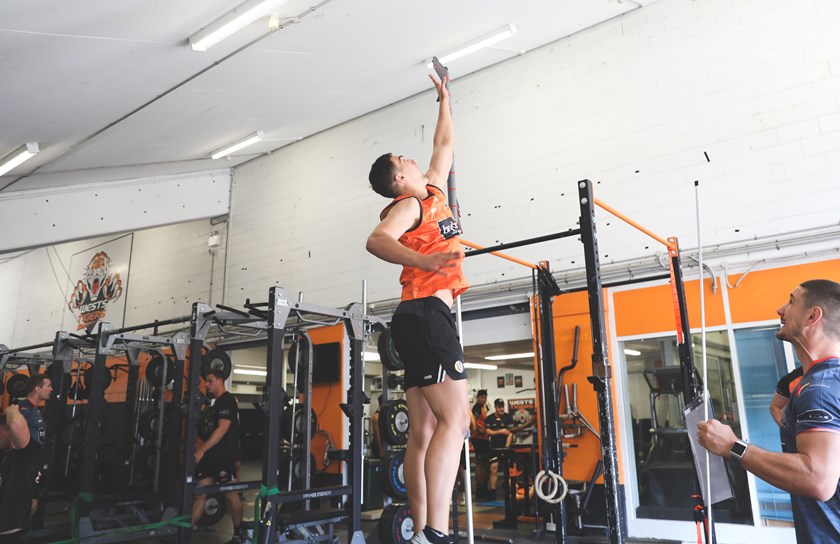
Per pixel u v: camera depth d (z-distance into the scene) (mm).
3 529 3643
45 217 7828
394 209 1596
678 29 5754
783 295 4855
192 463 4777
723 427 1602
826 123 4883
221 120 6961
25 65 4551
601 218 5855
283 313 4246
